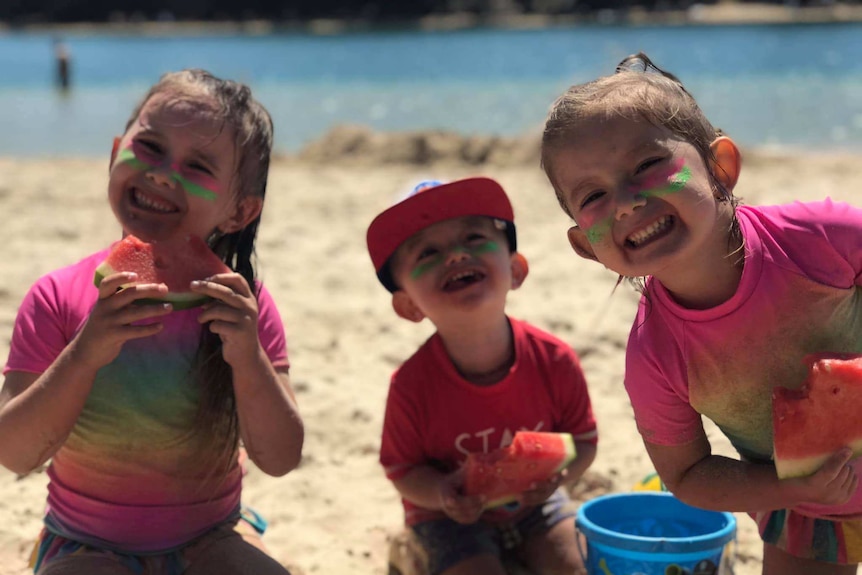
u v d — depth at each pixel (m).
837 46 17.62
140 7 37.41
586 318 2.37
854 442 1.09
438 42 24.64
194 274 1.19
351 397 1.98
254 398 1.22
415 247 1.46
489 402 1.46
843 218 1.14
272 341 1.32
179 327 1.25
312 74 15.63
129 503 1.25
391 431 1.47
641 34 24.67
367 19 36.28
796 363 1.15
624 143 1.08
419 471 1.45
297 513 1.58
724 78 12.27
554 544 1.43
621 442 1.77
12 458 1.21
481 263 1.44
